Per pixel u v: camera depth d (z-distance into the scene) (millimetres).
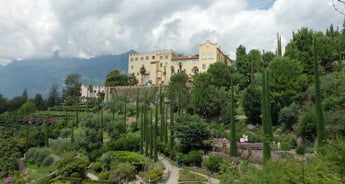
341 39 37938
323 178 15242
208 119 78500
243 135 58938
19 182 55188
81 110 132625
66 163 55594
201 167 52812
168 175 49625
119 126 81812
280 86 65500
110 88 136750
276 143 53500
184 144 58906
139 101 121375
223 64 101000
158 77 144250
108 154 59562
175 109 93312
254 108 67438
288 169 18438
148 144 67750
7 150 70938
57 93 190500
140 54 155000
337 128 38281
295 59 73188
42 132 86938
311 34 78812
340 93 42281
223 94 79312
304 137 50156
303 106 60938
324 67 77438
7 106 160000
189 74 128500
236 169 24953
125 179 50625
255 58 102125
